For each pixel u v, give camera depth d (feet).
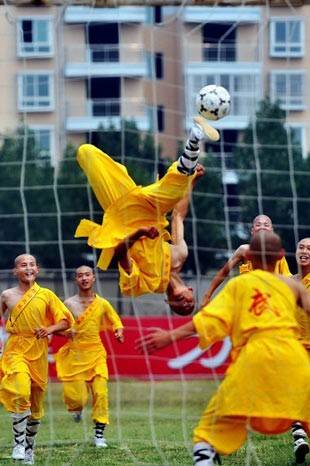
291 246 192.44
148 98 252.62
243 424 57.67
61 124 236.43
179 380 123.75
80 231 64.64
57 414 111.14
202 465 56.65
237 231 198.70
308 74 235.20
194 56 249.14
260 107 221.66
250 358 57.26
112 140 216.74
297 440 72.64
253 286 58.23
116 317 92.79
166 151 247.09
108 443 86.84
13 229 200.44
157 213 63.82
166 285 64.18
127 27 251.60
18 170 203.31
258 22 240.94
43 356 80.18
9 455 80.28
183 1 73.31
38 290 80.79
